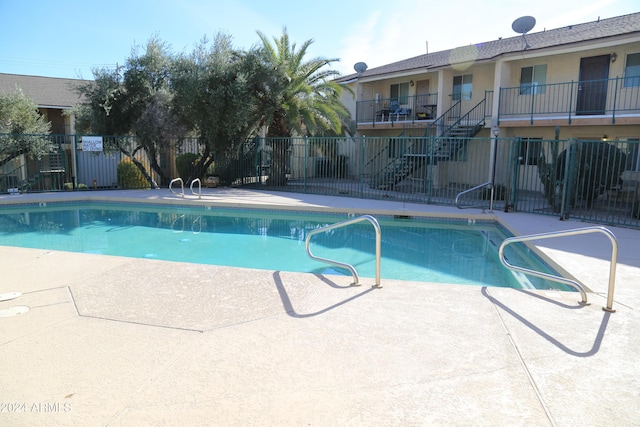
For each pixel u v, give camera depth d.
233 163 19.22
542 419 2.59
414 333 3.78
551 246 7.64
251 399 2.77
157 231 10.88
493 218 11.13
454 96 19.53
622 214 11.30
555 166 11.40
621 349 3.51
